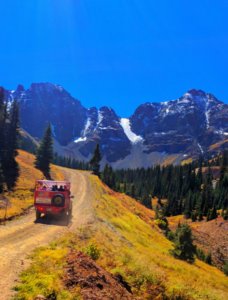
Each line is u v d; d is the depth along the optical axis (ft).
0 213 42.86
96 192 130.72
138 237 63.31
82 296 16.07
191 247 64.13
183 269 40.91
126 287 23.54
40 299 14.19
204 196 279.28
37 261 21.86
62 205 45.70
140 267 28.78
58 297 15.24
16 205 53.83
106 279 21.17
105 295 17.67
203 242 146.82
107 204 94.48
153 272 28.35
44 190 46.39
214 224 178.50
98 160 269.44
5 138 147.74
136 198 344.08
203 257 109.19
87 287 17.53
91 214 60.95
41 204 45.83
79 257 22.90
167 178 486.79
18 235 32.45
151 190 423.23
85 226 44.75
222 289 34.24
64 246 28.99
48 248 27.50
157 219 146.41
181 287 26.78
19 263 20.92
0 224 37.76
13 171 142.20
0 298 13.93
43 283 16.66
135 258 32.89
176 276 32.89
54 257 23.17
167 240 93.97
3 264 19.90
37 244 28.86
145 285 24.90
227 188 334.44
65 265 21.21
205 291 29.07
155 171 554.87
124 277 25.20
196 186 408.67
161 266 37.27
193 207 314.55
